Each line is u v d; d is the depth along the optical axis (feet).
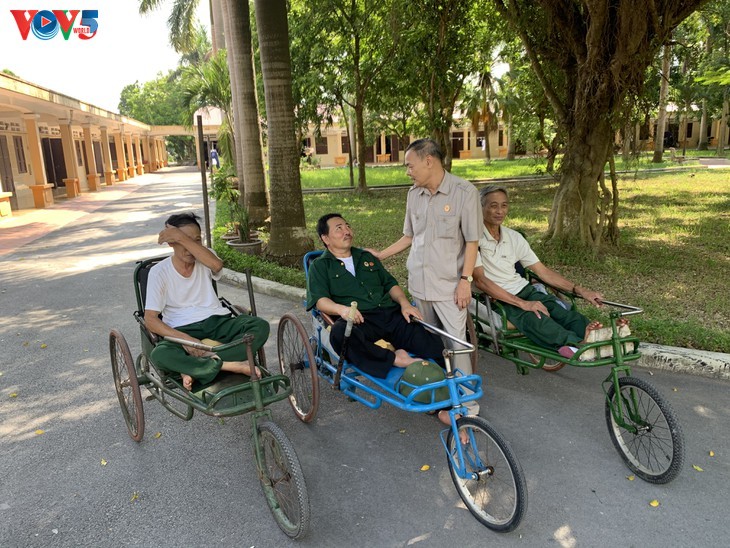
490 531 9.84
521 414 13.82
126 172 117.39
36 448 12.83
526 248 14.55
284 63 28.19
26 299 25.20
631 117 27.68
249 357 10.56
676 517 10.00
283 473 10.09
